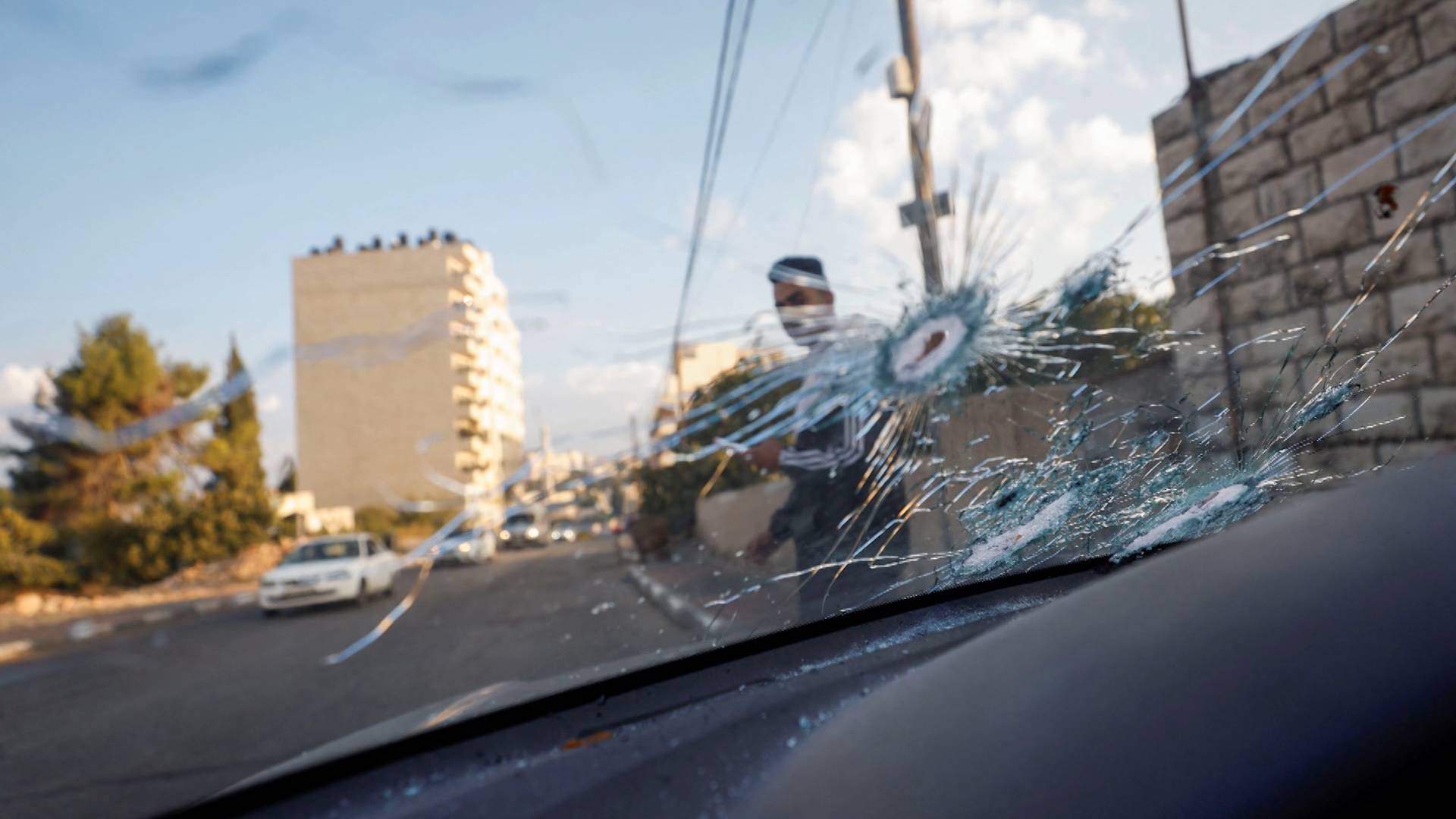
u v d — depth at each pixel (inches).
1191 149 179.2
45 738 128.3
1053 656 20.1
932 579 47.6
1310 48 161.0
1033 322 89.7
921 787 17.9
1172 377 63.6
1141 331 84.4
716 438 97.7
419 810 26.7
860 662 33.0
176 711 142.5
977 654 21.5
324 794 29.5
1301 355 54.0
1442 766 18.0
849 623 38.1
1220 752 17.4
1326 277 132.0
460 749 31.3
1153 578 22.2
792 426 96.8
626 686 34.8
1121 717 18.1
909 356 93.4
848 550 68.0
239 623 197.2
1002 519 55.1
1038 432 67.9
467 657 160.1
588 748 28.9
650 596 116.8
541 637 142.6
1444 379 129.8
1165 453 56.2
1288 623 19.5
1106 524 49.2
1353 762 17.5
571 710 33.7
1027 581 41.2
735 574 94.9
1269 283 127.3
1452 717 18.2
